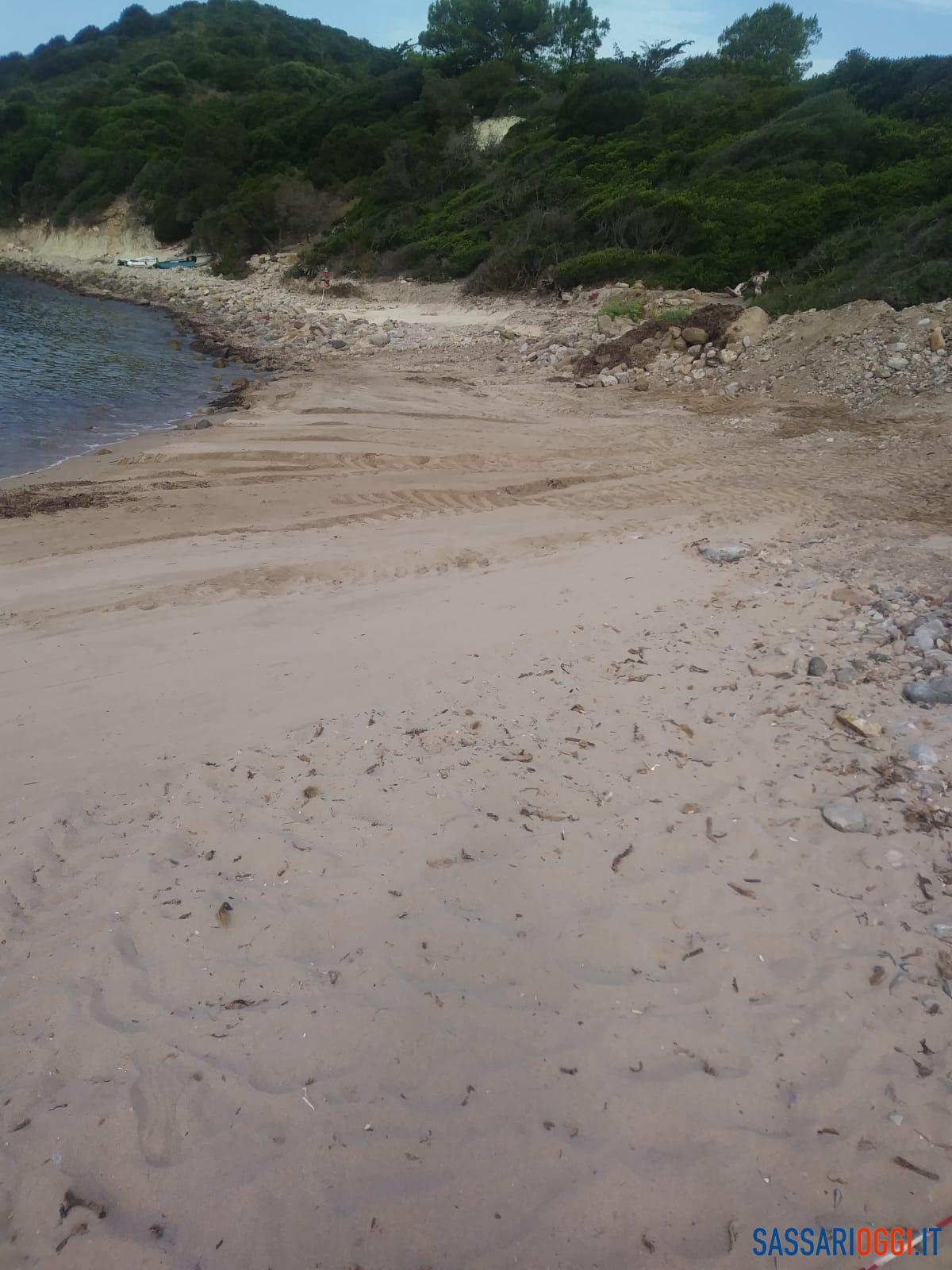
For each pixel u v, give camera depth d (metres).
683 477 9.22
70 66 79.19
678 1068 2.38
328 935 2.89
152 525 8.41
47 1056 2.49
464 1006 2.60
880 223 18.97
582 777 3.67
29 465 11.20
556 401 14.13
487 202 29.70
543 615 5.46
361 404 14.31
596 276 22.84
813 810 3.37
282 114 51.19
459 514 8.34
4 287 38.31
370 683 4.66
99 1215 2.07
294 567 6.80
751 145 25.33
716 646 4.81
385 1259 1.97
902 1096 2.27
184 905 3.06
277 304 28.08
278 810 3.57
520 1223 2.03
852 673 4.30
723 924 2.87
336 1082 2.38
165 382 17.39
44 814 3.60
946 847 3.11
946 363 12.01
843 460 9.49
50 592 6.49
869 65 29.16
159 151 50.91
